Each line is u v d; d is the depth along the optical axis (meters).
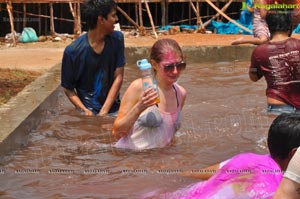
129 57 11.17
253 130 5.75
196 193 3.69
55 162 4.79
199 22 16.38
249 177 3.41
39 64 10.72
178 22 17.39
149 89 4.95
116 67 6.61
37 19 16.84
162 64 5.02
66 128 5.91
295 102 6.35
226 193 3.42
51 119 6.30
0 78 8.92
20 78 9.04
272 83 6.42
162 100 5.15
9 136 4.97
